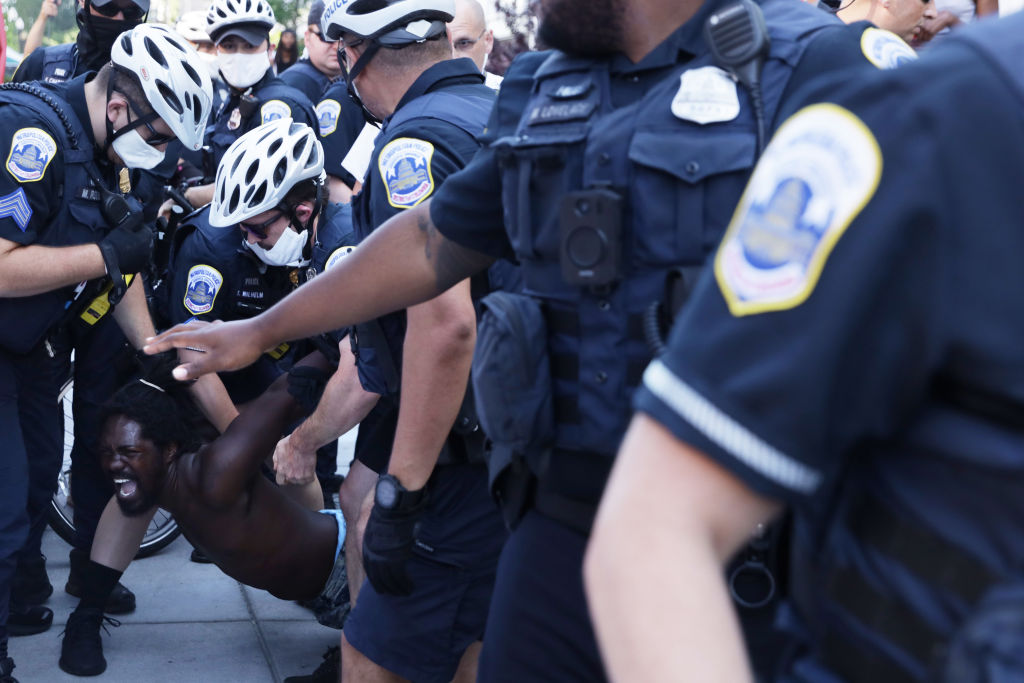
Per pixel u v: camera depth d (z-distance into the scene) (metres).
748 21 1.29
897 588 0.79
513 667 1.51
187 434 3.03
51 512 4.11
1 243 2.75
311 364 2.97
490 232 1.65
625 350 1.36
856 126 0.78
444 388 2.00
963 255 0.73
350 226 3.17
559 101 1.43
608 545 0.79
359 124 5.07
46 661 3.31
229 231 3.28
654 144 1.31
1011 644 0.70
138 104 2.88
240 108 5.14
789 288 0.77
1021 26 0.78
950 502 0.77
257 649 3.47
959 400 0.76
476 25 4.04
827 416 0.76
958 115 0.75
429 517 2.25
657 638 0.75
